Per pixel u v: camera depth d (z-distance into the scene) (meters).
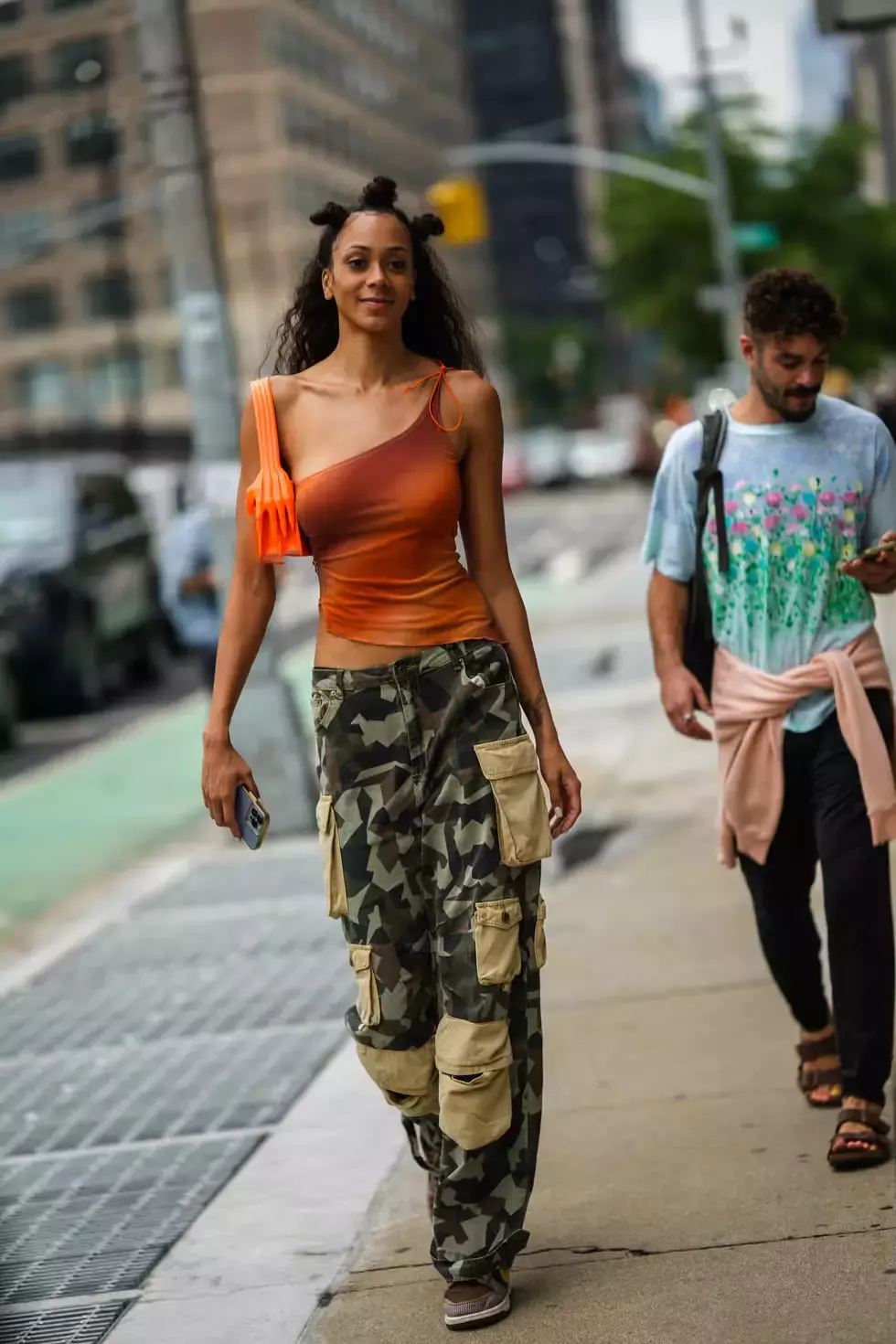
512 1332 3.79
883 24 7.02
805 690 4.53
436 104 126.69
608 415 98.44
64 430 84.31
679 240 56.50
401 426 3.77
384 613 3.77
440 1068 3.77
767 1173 4.54
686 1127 4.95
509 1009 3.83
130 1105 5.78
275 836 10.08
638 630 18.83
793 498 4.54
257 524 3.77
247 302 88.00
